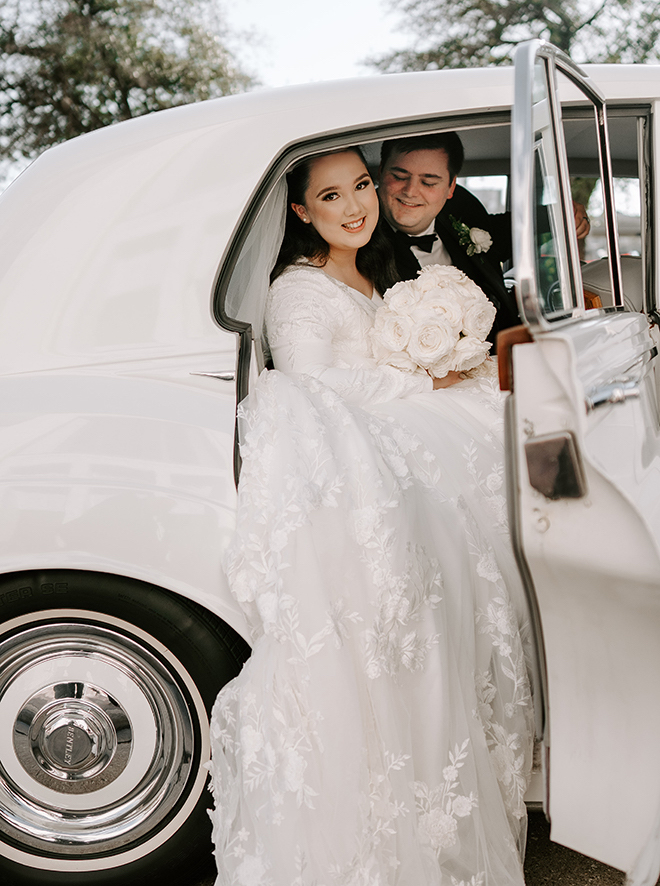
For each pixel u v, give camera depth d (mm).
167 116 1964
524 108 1394
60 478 1765
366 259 2453
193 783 1864
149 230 1888
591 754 1526
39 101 14430
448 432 2051
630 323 1903
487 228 2631
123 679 1858
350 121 1932
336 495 1759
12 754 1877
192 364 1865
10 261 1886
